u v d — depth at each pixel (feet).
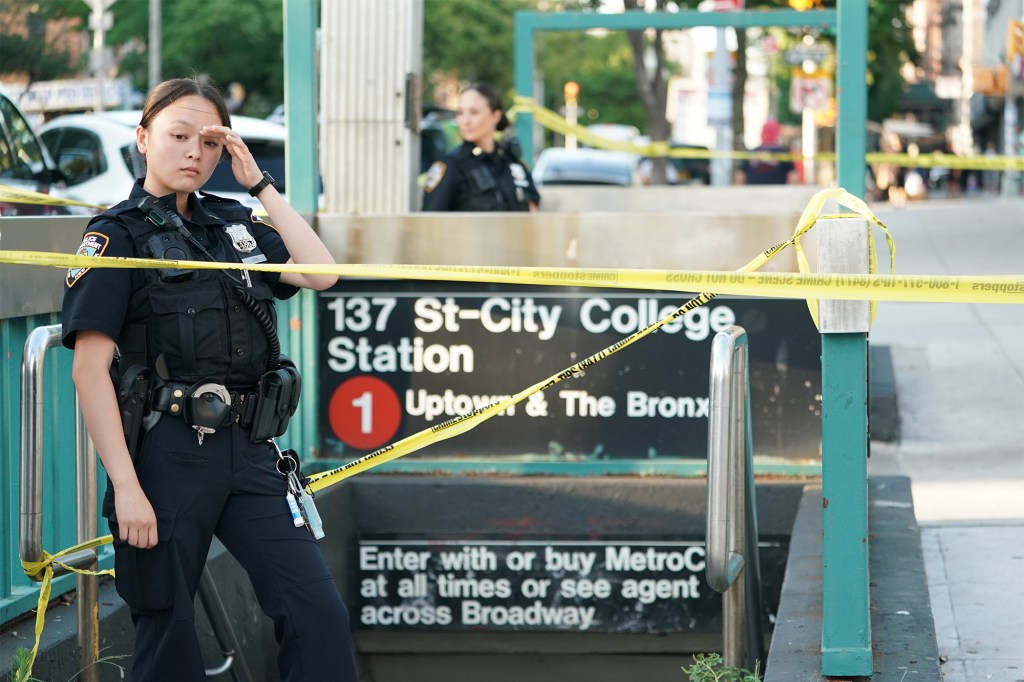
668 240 34.65
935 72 309.01
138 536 19.88
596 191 64.28
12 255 18.94
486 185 40.52
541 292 35.29
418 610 35.96
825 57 126.41
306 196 36.04
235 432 20.74
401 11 38.17
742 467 23.91
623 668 36.47
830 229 21.86
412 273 21.27
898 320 71.31
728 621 24.57
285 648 21.08
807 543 30.58
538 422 35.65
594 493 35.17
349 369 35.96
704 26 62.54
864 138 35.09
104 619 26.48
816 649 24.17
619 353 35.17
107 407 19.86
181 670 20.63
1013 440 50.06
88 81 148.87
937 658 23.70
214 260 20.80
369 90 38.34
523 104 66.08
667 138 136.67
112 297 19.85
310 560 21.08
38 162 54.19
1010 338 65.87
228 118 21.48
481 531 35.58
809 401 34.81
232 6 176.45
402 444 25.80
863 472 22.52
